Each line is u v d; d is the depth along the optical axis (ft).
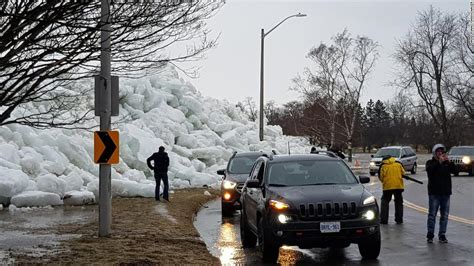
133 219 43.27
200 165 89.30
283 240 28.58
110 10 25.86
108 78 32.99
